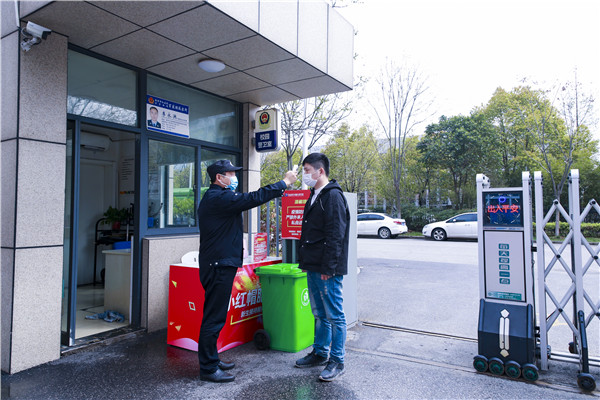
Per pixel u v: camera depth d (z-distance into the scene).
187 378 3.28
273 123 5.97
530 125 18.39
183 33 3.83
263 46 4.18
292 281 3.87
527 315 3.33
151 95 4.83
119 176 7.20
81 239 6.83
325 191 3.37
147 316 4.50
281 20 4.21
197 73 4.89
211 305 3.25
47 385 3.13
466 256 11.88
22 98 3.40
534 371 3.16
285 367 3.53
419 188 26.77
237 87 5.48
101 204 7.11
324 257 3.23
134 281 4.55
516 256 3.40
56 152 3.63
